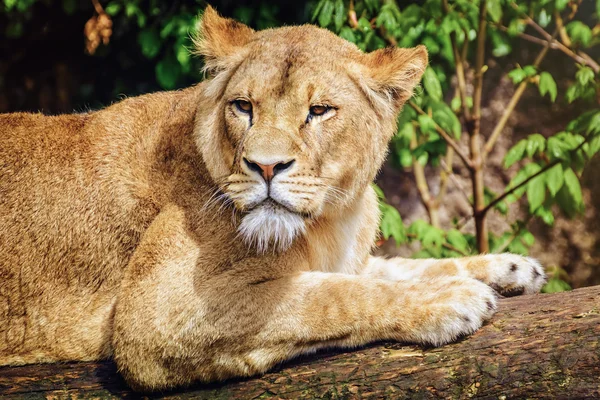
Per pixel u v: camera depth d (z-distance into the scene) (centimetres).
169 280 707
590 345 613
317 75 707
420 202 1579
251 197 679
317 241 756
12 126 811
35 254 775
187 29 1205
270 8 1249
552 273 1326
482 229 1262
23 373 740
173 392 712
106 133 797
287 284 703
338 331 682
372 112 748
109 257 769
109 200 771
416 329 665
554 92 1233
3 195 785
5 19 1466
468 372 634
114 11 1282
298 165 683
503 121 1334
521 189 1225
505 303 679
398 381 647
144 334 699
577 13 1428
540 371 618
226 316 694
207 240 720
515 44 1490
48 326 769
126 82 1473
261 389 684
